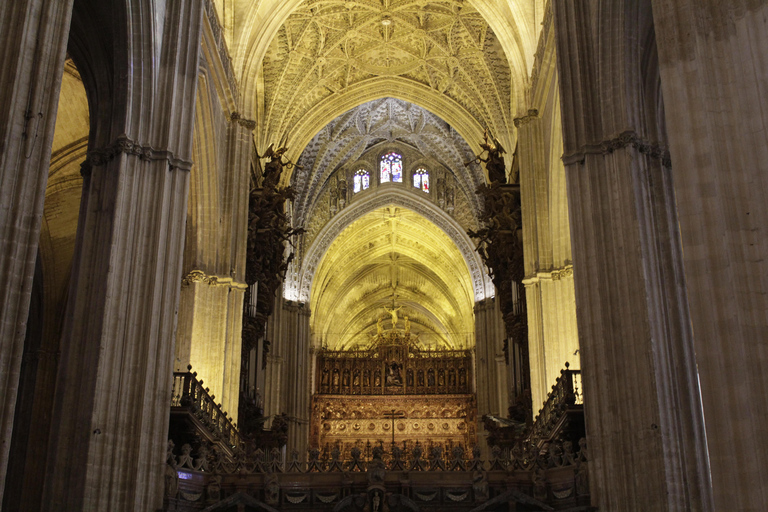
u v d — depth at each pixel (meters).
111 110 18.53
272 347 40.66
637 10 18.58
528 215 27.78
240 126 28.02
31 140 11.65
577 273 18.08
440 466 19.11
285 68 36.66
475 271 46.91
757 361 10.06
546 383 25.64
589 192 18.36
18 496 27.52
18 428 28.31
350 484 18.34
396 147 48.09
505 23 29.95
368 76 39.59
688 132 11.52
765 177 10.39
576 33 19.59
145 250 17.77
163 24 19.72
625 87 18.47
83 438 15.88
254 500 17.45
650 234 17.41
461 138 44.03
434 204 47.72
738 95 10.80
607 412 16.80
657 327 16.56
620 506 16.12
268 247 30.09
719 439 10.41
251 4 28.97
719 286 10.79
